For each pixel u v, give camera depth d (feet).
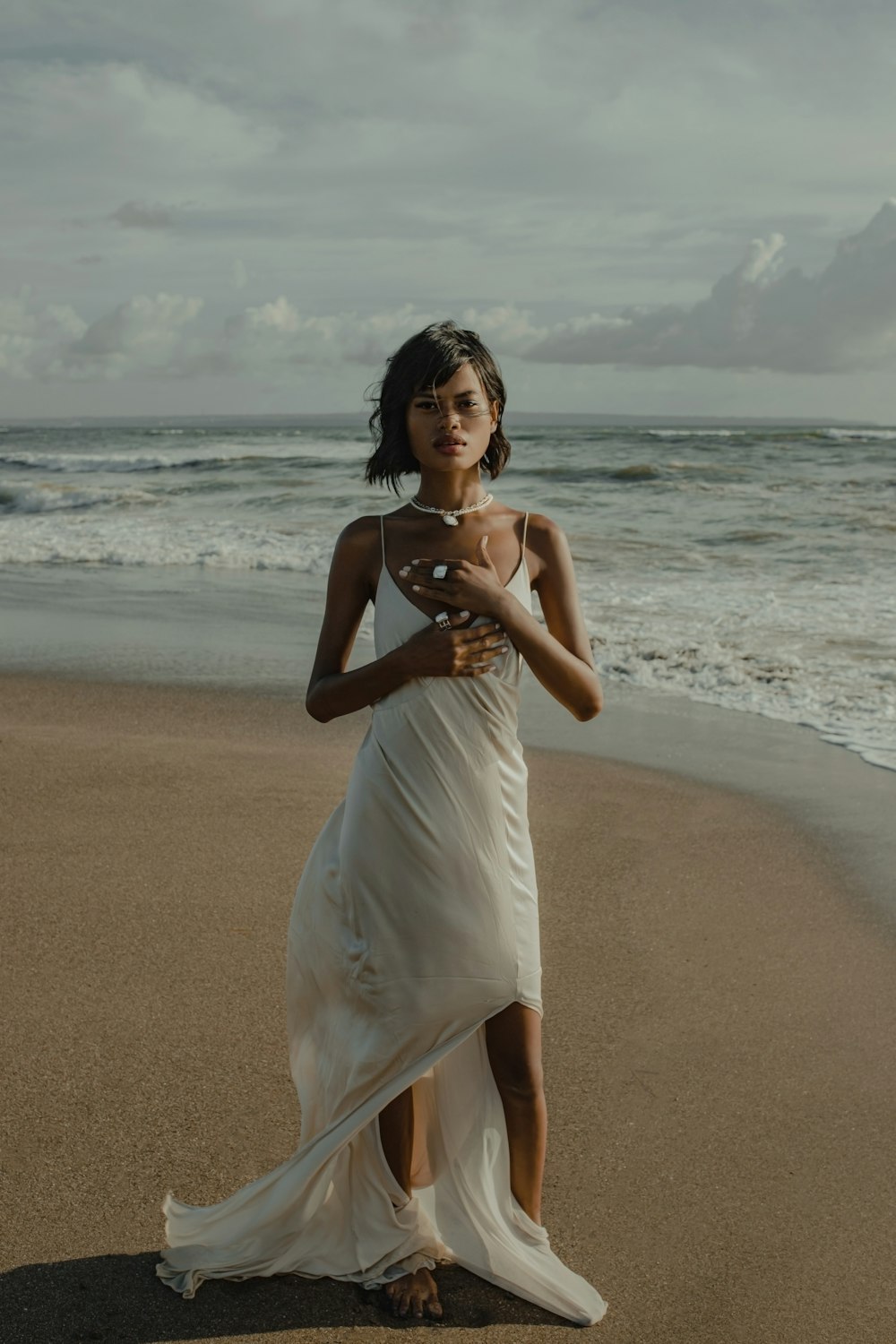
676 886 15.24
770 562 43.06
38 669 27.99
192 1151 9.21
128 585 41.42
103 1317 7.41
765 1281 7.95
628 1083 10.52
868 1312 7.64
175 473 93.20
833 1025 11.59
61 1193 8.68
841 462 84.79
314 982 7.64
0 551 49.42
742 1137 9.69
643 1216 8.68
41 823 16.84
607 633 30.83
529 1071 7.45
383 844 7.09
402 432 7.45
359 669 7.23
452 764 7.07
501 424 7.75
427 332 7.31
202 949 12.81
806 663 27.61
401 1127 7.69
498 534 7.47
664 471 78.43
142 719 23.32
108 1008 11.50
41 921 13.48
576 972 12.76
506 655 7.23
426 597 7.19
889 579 38.70
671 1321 7.56
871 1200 8.86
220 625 33.96
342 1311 7.54
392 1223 7.75
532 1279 7.61
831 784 19.44
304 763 20.13
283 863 15.35
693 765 20.67
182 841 16.12
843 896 14.87
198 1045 10.83
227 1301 7.61
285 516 61.46
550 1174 9.19
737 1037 11.36
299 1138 9.38
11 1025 11.16
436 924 7.06
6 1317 7.39
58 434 271.08
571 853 16.46
